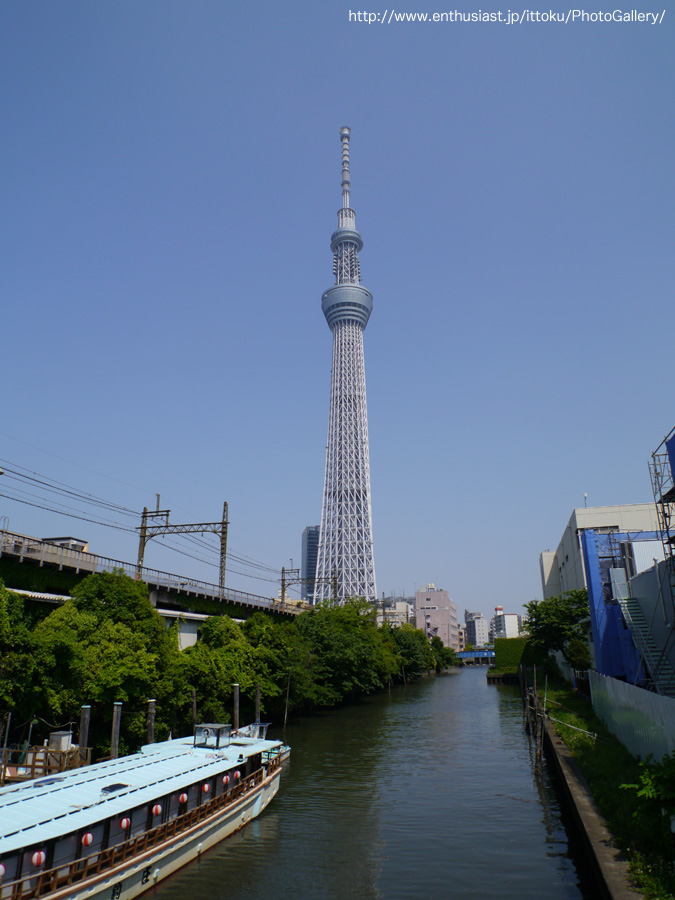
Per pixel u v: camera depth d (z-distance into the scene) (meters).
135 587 40.72
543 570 140.88
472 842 28.25
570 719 48.19
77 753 30.98
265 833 29.97
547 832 29.42
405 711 79.31
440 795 36.78
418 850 27.34
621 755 32.75
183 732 48.34
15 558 39.12
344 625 97.00
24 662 29.20
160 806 25.38
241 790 31.67
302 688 66.31
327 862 26.06
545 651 92.38
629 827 22.25
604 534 59.78
